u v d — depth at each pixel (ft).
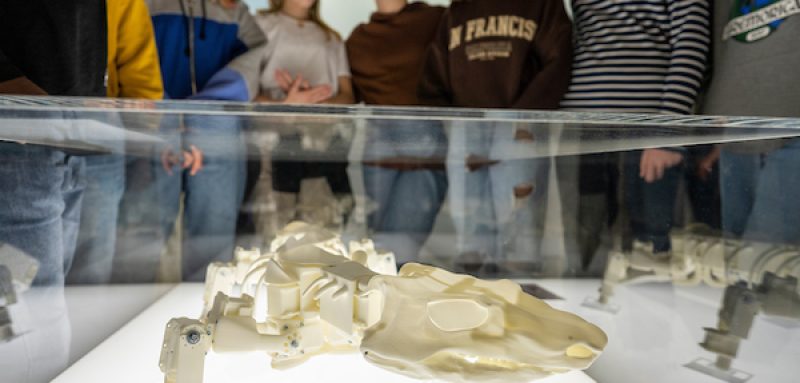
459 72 8.96
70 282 4.64
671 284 4.30
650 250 4.57
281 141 5.18
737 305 3.78
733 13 6.91
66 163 4.57
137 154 6.03
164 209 6.62
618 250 4.96
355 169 6.52
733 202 3.90
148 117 3.86
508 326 3.15
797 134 3.51
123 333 4.71
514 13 8.75
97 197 5.28
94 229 5.23
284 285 3.86
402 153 5.81
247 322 3.62
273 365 3.73
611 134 4.32
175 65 8.74
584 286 5.35
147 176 6.30
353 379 3.74
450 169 6.39
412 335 3.22
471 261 6.42
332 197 6.72
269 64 9.55
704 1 7.31
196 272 6.97
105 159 5.45
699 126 3.84
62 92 5.83
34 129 3.76
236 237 7.02
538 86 8.30
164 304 5.73
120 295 5.65
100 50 6.29
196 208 6.83
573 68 8.54
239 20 9.34
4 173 3.75
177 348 3.40
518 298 3.48
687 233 4.24
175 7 8.79
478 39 8.85
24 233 3.95
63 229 4.54
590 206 5.27
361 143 5.18
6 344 3.74
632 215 4.80
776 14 6.14
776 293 3.57
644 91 7.76
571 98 8.34
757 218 3.72
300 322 3.76
